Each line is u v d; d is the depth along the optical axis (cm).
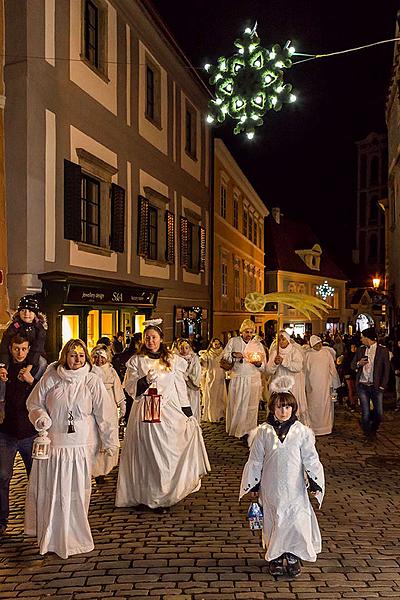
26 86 1229
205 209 2530
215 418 1395
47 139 1300
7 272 1229
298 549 541
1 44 1230
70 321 1366
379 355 1167
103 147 1577
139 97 1822
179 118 2195
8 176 1234
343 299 5831
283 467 545
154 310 1886
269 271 4578
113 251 1622
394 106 2950
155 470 718
